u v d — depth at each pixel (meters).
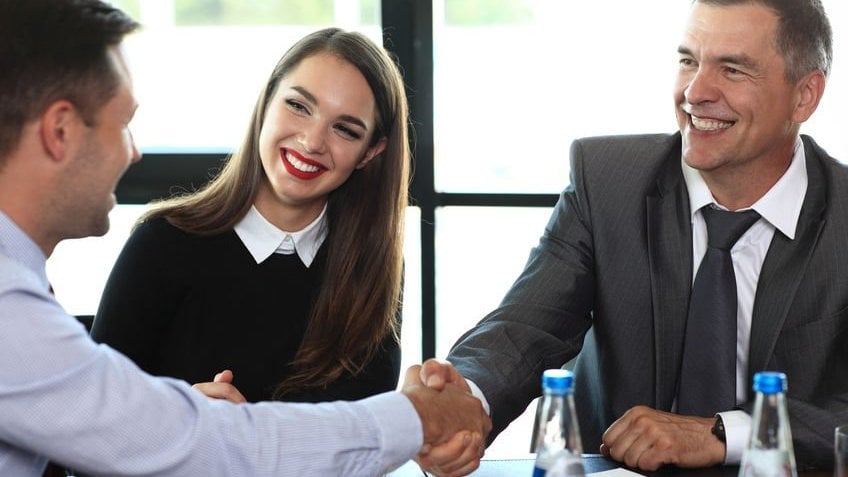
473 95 3.25
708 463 1.75
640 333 2.12
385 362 2.23
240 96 3.19
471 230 3.28
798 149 2.09
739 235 2.03
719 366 1.97
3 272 1.16
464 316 3.30
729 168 1.99
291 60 2.14
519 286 2.17
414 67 3.15
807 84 1.99
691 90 1.95
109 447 1.17
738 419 1.76
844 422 1.78
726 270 2.01
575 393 2.28
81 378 1.16
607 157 2.22
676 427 1.76
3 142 1.20
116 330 2.10
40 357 1.15
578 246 2.18
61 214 1.26
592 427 2.22
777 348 2.01
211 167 3.16
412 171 3.16
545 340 2.08
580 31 3.21
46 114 1.20
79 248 3.15
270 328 2.17
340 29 2.20
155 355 2.17
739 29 1.91
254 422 1.25
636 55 3.21
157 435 1.19
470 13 3.21
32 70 1.19
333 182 2.14
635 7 3.19
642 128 3.25
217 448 1.21
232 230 2.19
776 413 1.32
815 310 2.00
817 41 1.97
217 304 2.15
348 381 2.16
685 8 3.18
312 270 2.23
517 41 3.22
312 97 2.09
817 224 2.02
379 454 1.31
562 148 3.27
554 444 1.31
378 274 2.22
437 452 1.51
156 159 3.15
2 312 1.14
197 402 1.23
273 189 2.18
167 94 3.17
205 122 3.18
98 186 1.27
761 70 1.91
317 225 2.23
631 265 2.13
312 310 2.19
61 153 1.22
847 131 3.18
